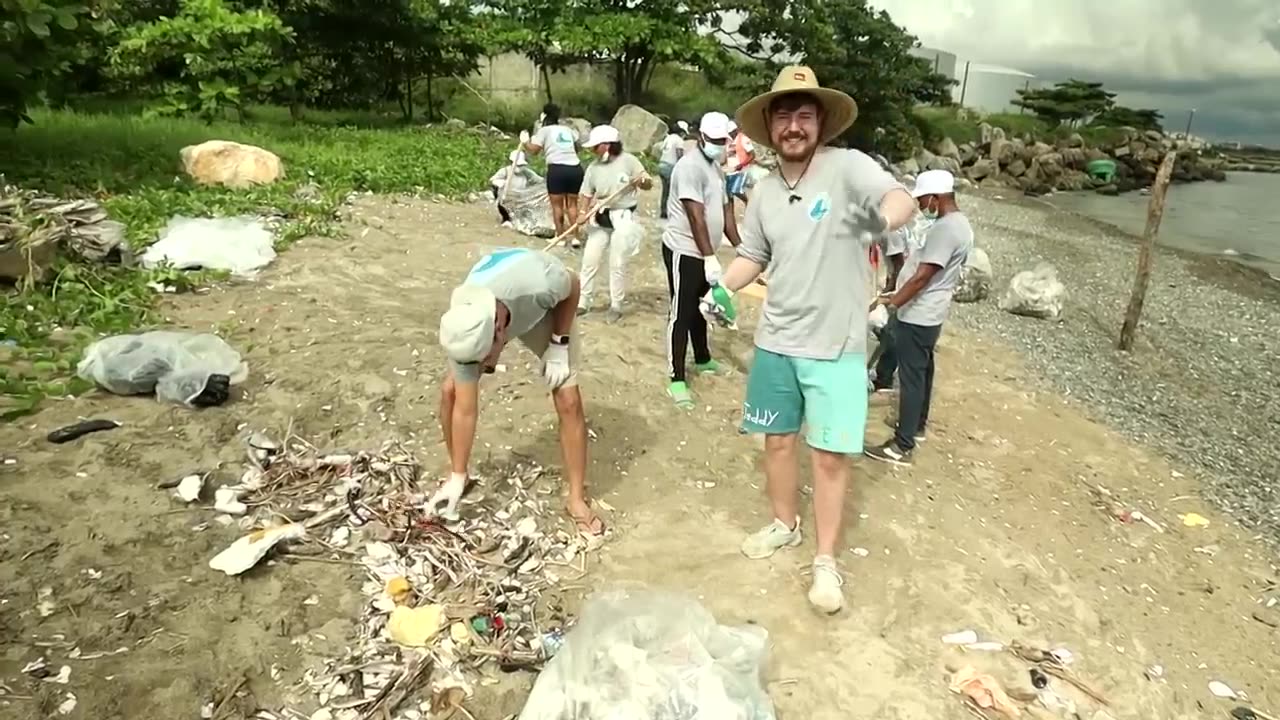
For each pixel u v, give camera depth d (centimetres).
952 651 394
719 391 634
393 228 1019
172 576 371
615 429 545
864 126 3306
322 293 730
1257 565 555
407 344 620
